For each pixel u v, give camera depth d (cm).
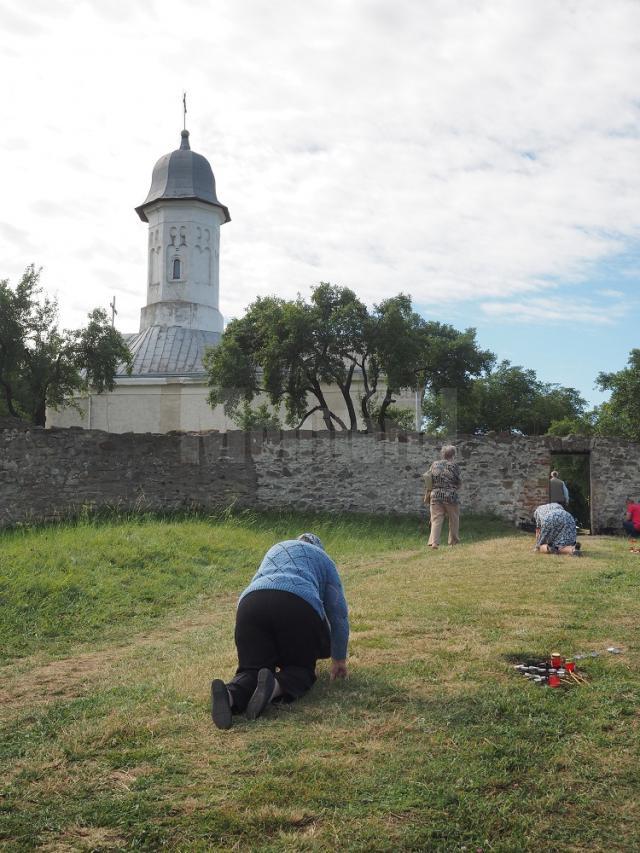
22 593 820
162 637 695
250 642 407
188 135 4519
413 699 406
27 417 2855
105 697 463
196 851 269
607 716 382
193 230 4281
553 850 270
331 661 466
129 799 307
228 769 328
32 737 398
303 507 1716
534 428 4600
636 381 2959
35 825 293
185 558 1051
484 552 1042
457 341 2620
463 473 1772
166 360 3672
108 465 1602
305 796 302
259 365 2511
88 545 1052
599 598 663
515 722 375
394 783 312
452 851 268
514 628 555
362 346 2352
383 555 1149
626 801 300
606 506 1788
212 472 1683
